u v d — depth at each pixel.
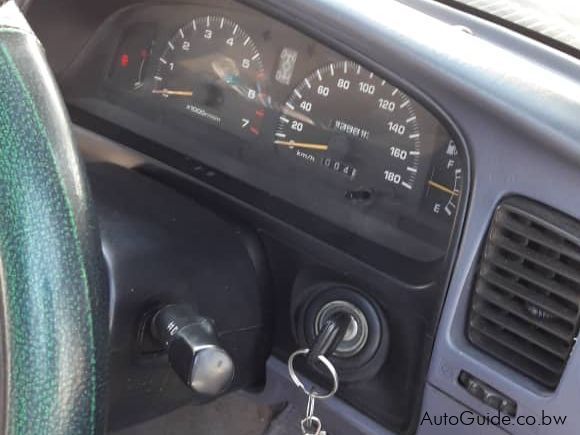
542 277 0.93
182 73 1.50
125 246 1.08
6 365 0.63
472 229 0.96
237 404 1.65
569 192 0.88
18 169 0.64
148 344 1.08
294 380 1.17
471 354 1.01
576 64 0.99
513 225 0.93
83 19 1.51
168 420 1.63
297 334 1.26
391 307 1.14
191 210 1.20
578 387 0.93
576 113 0.89
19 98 0.66
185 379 0.92
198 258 1.15
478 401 1.03
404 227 1.22
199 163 1.39
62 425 0.63
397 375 1.17
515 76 0.93
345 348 1.19
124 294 1.05
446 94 0.94
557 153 0.87
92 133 1.52
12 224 0.64
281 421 1.63
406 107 1.21
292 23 1.04
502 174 0.92
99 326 0.66
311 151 1.34
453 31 1.02
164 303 1.09
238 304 1.21
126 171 1.24
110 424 1.15
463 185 0.96
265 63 1.38
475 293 0.98
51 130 0.67
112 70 1.58
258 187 1.32
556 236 0.90
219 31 1.44
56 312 0.63
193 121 1.48
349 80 1.27
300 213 1.25
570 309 0.92
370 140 1.26
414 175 1.22
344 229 1.23
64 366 0.63
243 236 1.25
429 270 1.10
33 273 0.63
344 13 1.00
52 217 0.64
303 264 1.24
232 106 1.44
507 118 0.90
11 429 0.63
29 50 0.70
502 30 1.03
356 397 1.22
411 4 1.09
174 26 1.49
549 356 0.96
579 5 1.15
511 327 0.97
